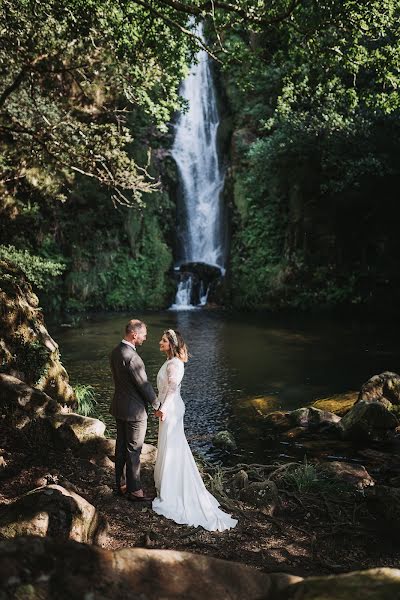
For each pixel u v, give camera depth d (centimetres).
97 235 2373
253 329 1848
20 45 1047
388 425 906
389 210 2245
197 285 2441
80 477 589
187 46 1102
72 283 2298
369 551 526
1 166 1217
